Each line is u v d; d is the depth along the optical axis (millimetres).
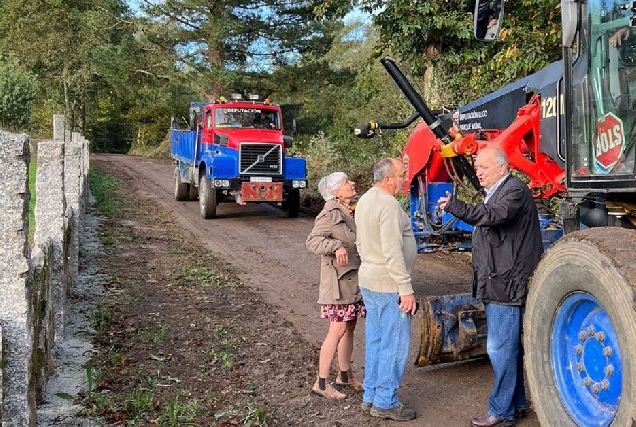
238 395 5457
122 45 31547
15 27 37562
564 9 4566
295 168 15562
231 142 15180
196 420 4934
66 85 37938
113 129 49344
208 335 6930
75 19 35375
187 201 18516
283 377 5867
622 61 4223
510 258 4656
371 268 4977
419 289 8945
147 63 32281
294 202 15852
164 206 17297
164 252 11219
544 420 4273
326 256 5395
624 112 4215
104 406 5023
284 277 9766
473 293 4902
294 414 5148
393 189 5012
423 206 7926
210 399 5348
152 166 29438
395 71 7070
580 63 4574
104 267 9758
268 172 15297
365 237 4988
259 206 17797
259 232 13750
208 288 8930
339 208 5406
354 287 5387
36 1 37031
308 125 30031
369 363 5145
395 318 4941
